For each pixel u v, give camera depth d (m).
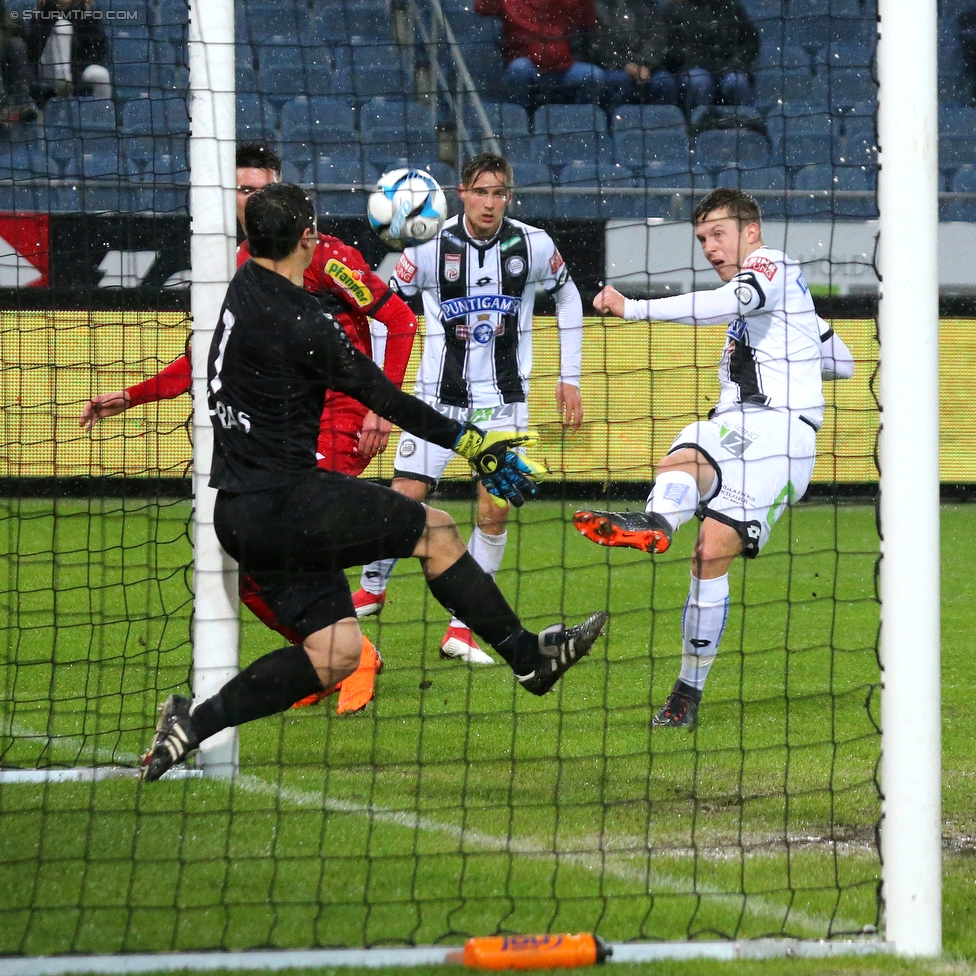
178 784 13.52
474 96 43.09
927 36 10.09
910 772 9.73
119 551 30.77
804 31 43.25
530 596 26.73
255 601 15.10
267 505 11.43
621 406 38.84
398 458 21.14
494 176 20.50
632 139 42.47
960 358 42.03
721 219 16.94
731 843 11.97
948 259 41.94
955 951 9.60
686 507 15.87
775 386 16.91
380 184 19.12
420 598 26.72
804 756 15.03
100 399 16.53
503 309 21.39
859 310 39.75
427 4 43.03
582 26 43.16
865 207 40.12
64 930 9.48
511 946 9.11
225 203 13.52
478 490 21.08
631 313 16.28
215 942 9.32
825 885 10.90
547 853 11.53
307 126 42.12
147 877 10.67
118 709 17.12
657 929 9.85
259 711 11.59
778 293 16.55
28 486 37.78
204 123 13.47
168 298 37.47
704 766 14.59
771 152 42.22
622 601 26.23
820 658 21.12
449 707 17.38
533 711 17.22
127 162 38.62
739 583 28.66
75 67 39.41
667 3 43.28
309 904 9.86
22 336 36.94
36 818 12.24
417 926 9.70
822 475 40.75
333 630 11.64
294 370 11.34
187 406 38.12
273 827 12.08
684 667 16.61
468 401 21.66
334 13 43.06
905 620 9.91
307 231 11.55
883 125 10.17
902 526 10.00
